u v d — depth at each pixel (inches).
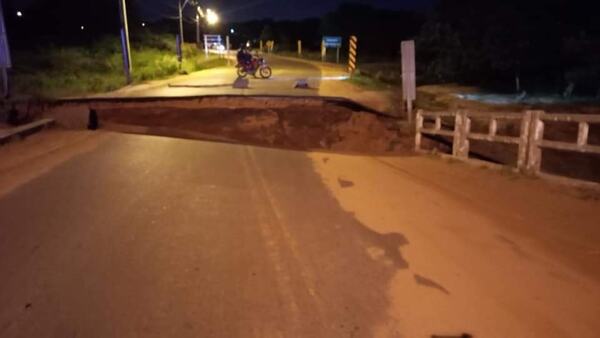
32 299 164.1
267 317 156.4
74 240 211.6
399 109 695.1
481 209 272.2
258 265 192.1
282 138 590.6
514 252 212.1
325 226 237.5
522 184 323.6
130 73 997.2
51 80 887.7
